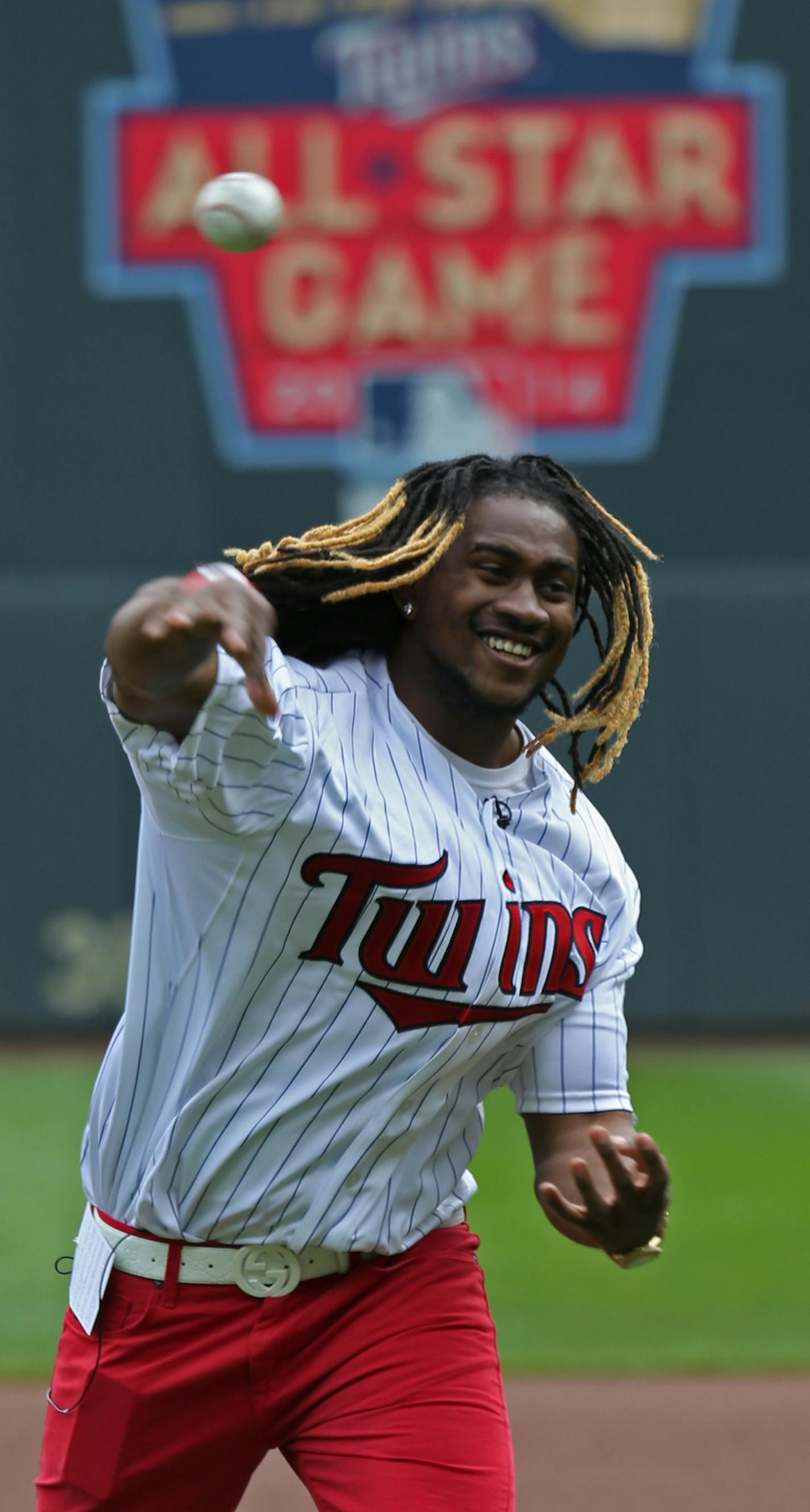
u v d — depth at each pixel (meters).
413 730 9.51
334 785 8.78
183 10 47.34
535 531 9.38
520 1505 16.36
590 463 47.28
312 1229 9.36
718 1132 33.38
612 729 10.48
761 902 44.59
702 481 46.88
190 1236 9.44
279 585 9.45
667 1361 21.06
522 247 47.47
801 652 44.50
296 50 47.59
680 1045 43.59
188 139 47.38
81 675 44.81
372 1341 9.51
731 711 44.62
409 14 47.66
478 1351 9.65
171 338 46.97
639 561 10.33
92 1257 9.73
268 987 9.08
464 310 47.47
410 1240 9.79
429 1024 9.26
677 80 47.38
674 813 44.69
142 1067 9.41
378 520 9.52
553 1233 26.84
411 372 47.47
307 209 47.56
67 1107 35.81
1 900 44.81
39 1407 19.08
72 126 47.06
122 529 46.75
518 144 47.56
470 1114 10.01
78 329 46.84
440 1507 9.12
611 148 47.41
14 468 46.66
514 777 9.89
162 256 46.94
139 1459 9.59
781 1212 27.83
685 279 47.16
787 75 47.22
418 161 47.56
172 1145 9.30
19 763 44.78
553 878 9.82
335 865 8.81
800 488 46.69
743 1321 22.70
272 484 47.19
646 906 44.75
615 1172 9.12
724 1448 18.00
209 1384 9.48
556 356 47.31
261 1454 9.83
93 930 44.75
